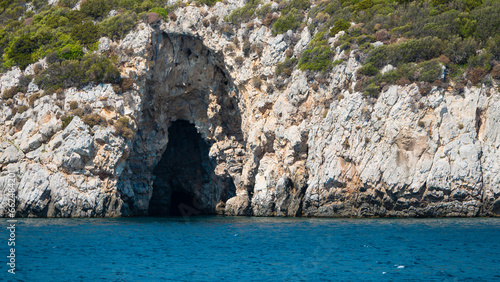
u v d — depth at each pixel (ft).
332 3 237.04
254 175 229.66
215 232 157.79
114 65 227.40
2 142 213.25
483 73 190.39
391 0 236.22
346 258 113.91
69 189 200.54
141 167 240.94
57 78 222.89
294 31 235.20
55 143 204.95
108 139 209.36
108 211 207.31
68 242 135.33
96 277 97.81
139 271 102.63
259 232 156.25
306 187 207.10
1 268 104.22
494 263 107.34
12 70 234.79
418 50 200.54
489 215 182.70
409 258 112.98
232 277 97.86
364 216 190.49
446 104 188.34
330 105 203.51
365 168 189.98
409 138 185.98
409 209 185.88
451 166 182.39
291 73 225.15
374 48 206.80
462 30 205.46
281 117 217.36
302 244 132.05
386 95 193.16
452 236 139.33
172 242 137.80
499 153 182.70
